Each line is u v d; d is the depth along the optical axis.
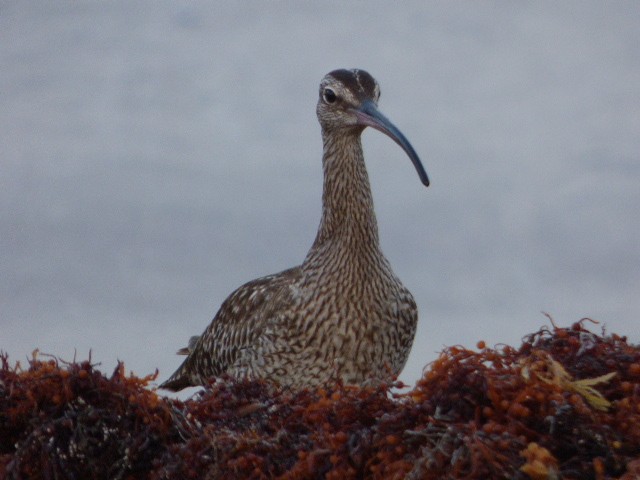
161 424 8.84
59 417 8.84
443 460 7.29
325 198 14.99
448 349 8.24
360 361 14.61
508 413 7.50
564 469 7.23
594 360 8.16
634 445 7.38
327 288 14.52
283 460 8.45
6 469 8.64
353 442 7.99
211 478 8.48
